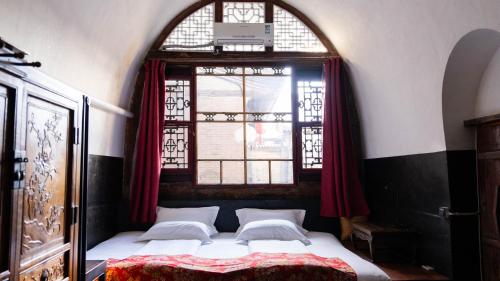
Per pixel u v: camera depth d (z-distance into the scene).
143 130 4.44
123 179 4.56
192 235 3.84
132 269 2.80
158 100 4.52
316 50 4.81
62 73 2.88
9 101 1.66
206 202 4.53
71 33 2.80
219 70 4.78
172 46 4.64
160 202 4.52
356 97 4.73
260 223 3.92
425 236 3.35
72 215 2.23
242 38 4.66
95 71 3.49
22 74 1.73
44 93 1.95
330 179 4.44
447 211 2.96
